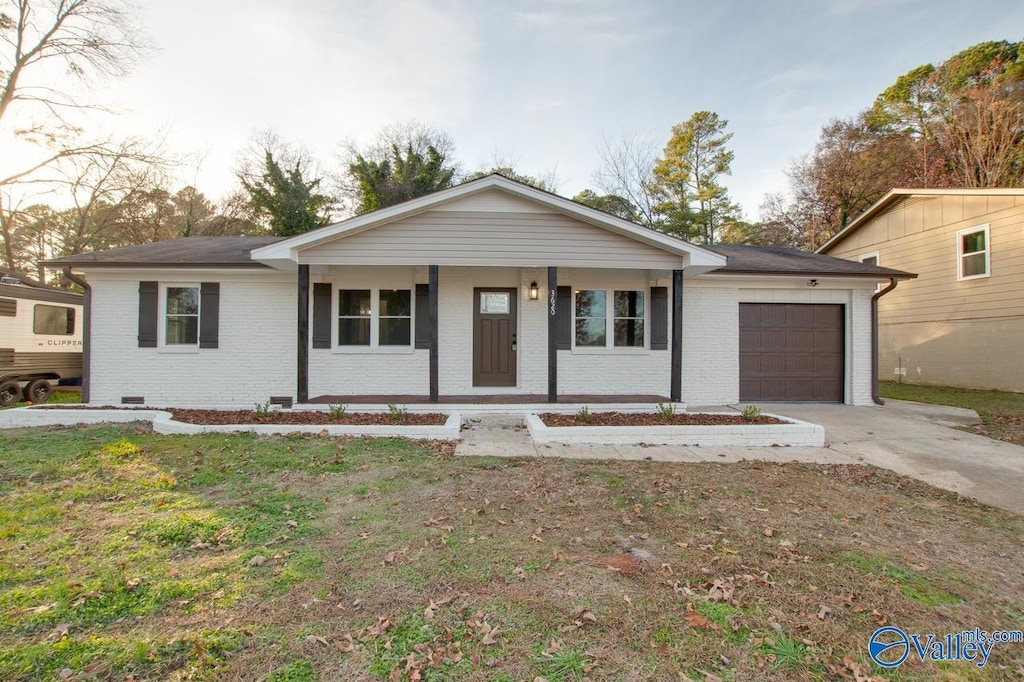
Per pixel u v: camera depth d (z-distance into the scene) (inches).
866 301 409.1
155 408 353.4
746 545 138.9
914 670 88.2
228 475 196.1
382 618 100.6
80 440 252.2
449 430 272.8
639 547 136.8
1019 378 457.1
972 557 134.6
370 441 260.4
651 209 1177.4
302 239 314.7
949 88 904.3
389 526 148.9
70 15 632.4
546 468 217.2
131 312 371.9
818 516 163.3
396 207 320.2
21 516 151.6
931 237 542.9
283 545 134.4
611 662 88.2
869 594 113.6
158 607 103.3
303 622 98.8
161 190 812.0
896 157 951.0
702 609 105.7
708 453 250.7
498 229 333.7
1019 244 457.7
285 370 379.2
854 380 405.1
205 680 81.4
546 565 125.0
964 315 506.0
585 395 390.6
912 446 269.6
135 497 170.1
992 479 211.9
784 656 90.5
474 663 87.4
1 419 303.3
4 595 106.5
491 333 398.0
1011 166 762.2
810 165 1104.8
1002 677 87.0
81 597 106.0
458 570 121.6
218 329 375.2
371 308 390.3
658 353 401.4
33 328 446.9
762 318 409.7
